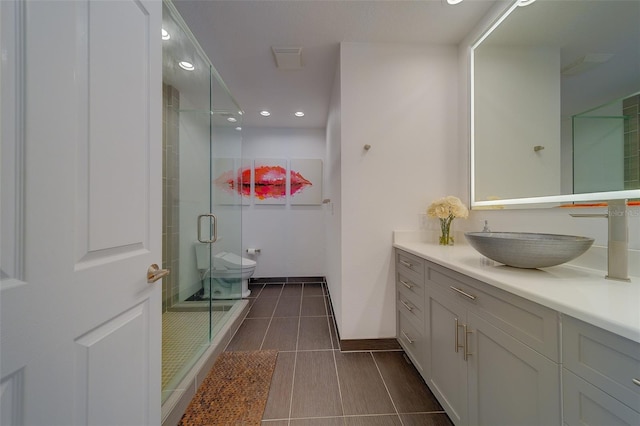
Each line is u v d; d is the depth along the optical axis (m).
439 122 1.85
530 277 0.84
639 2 0.84
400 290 1.73
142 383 0.78
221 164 2.36
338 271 1.99
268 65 2.06
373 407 1.25
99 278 0.61
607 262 0.87
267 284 3.47
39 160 0.48
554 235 1.09
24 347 0.45
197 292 2.17
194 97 2.11
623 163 0.87
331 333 2.04
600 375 0.52
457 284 1.05
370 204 1.83
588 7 1.01
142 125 0.78
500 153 1.46
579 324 0.56
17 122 0.45
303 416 1.19
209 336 1.78
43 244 0.49
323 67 2.08
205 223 2.20
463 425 0.99
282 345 1.85
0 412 0.42
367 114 1.82
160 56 0.87
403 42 1.82
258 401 1.28
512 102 1.39
